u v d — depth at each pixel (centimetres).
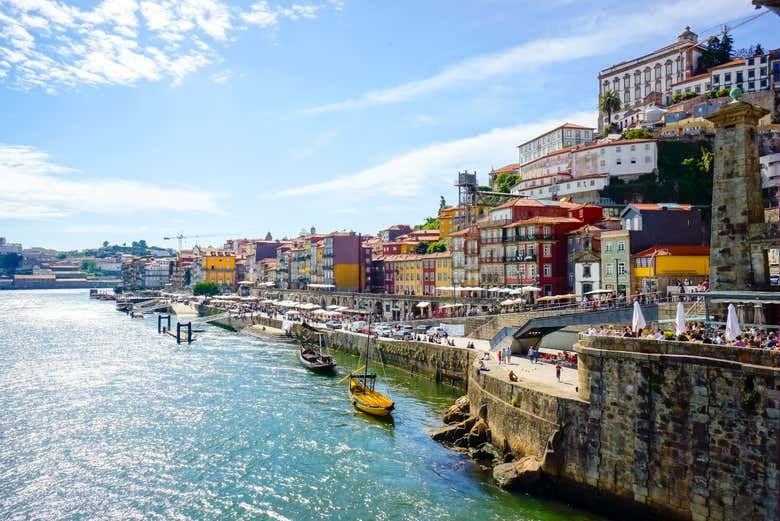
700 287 5809
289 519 3519
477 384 5091
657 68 16000
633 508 3219
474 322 8281
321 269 17200
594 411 3459
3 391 6775
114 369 8194
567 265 9494
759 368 2673
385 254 16438
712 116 4438
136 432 5172
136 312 18950
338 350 9994
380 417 5525
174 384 7125
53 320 17088
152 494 3897
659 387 3106
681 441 2998
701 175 12100
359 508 3616
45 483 4088
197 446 4797
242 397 6412
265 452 4631
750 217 4266
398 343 8156
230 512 3628
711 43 15288
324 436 4994
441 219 16025
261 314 15388
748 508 2720
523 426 4066
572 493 3562
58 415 5725
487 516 3431
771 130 11012
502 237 10206
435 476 4059
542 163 15075
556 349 6531
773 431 2644
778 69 13038
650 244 8088
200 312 19075
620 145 12800
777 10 3869
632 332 3766
